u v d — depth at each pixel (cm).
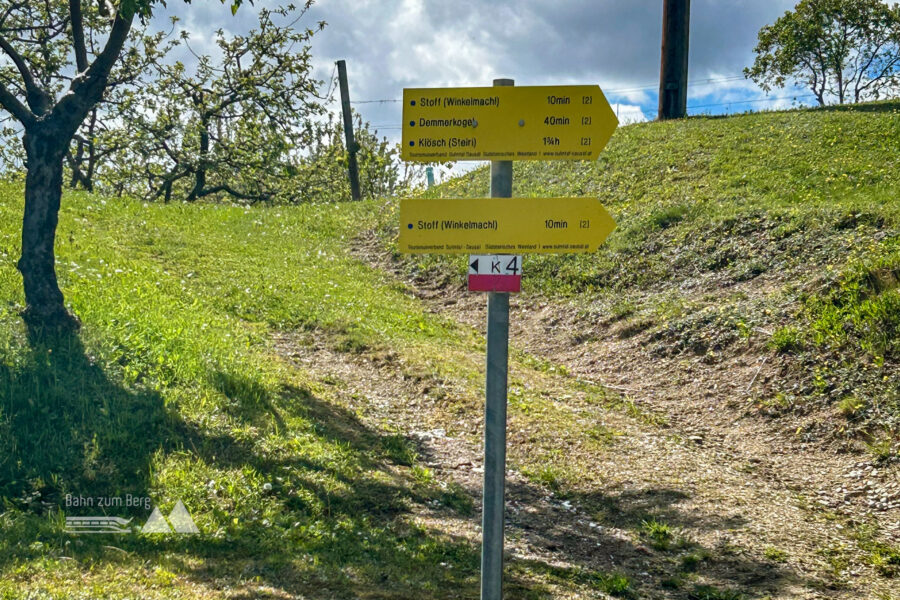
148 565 505
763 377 1122
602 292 1595
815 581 640
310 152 3569
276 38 2920
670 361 1260
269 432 805
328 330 1331
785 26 4722
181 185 4019
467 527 686
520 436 953
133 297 1205
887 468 877
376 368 1188
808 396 1045
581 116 356
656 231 1728
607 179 2180
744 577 641
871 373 1026
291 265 1828
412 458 859
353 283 1764
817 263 1346
